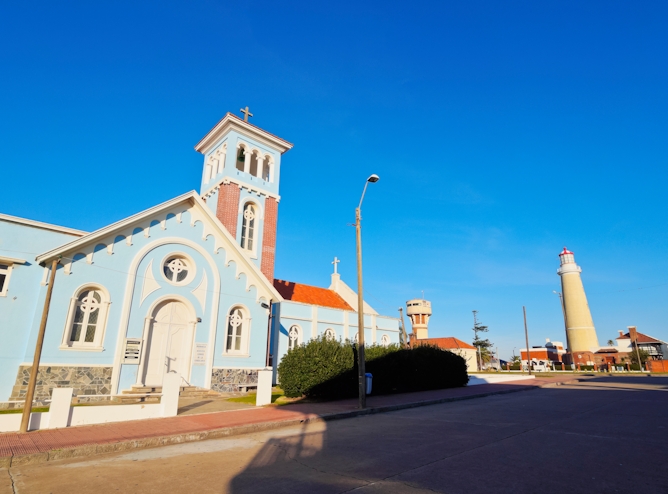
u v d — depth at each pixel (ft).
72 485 22.57
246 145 91.25
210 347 66.13
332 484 21.86
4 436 33.19
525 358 306.76
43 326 37.27
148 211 62.44
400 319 133.90
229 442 33.78
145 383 59.31
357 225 60.95
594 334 261.44
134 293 59.93
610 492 20.24
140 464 26.89
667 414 47.01
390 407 53.78
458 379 91.25
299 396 61.26
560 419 43.68
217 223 70.18
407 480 22.34
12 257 52.80
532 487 21.02
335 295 129.49
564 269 275.39
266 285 74.43
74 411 38.34
